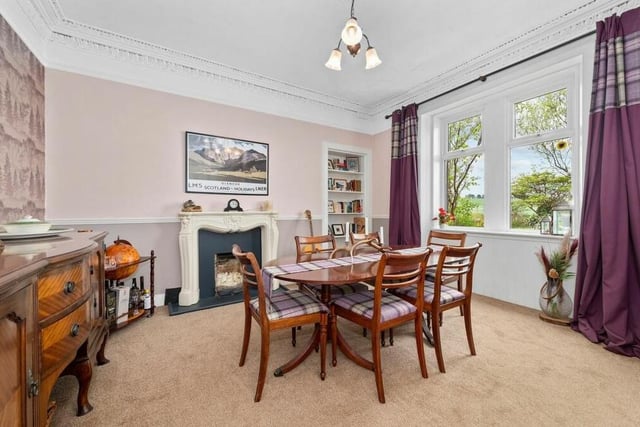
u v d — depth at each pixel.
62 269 1.12
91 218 2.75
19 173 2.11
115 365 1.87
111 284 2.55
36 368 0.92
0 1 1.88
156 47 2.89
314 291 2.10
